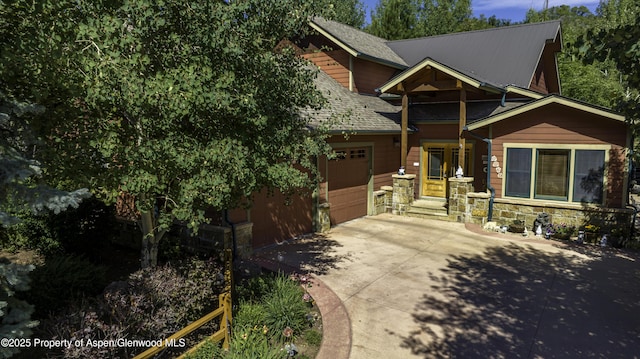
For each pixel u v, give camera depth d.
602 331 6.35
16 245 9.18
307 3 6.11
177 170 5.17
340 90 15.78
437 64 13.38
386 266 9.33
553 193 12.35
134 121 5.39
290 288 7.15
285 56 6.57
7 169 3.57
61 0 4.49
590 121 11.54
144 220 6.83
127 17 5.07
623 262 9.67
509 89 14.74
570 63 25.08
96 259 9.09
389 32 31.83
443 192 15.64
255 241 10.44
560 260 9.82
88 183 4.95
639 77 4.88
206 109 5.22
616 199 11.39
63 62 4.43
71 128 4.97
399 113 16.42
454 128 15.09
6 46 4.16
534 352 5.77
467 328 6.46
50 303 6.19
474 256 10.15
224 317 5.58
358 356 5.70
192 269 6.69
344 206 13.74
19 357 5.31
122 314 5.13
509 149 12.91
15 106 3.92
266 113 6.03
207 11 5.18
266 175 5.97
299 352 5.79
